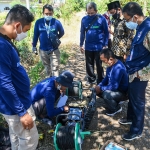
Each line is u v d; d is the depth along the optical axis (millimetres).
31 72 5102
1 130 3039
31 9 11328
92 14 4531
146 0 10797
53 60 4805
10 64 2025
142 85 2896
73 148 2895
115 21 4434
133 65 2848
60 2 14453
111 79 3617
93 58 4895
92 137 3354
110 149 2859
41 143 3215
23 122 2139
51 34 4562
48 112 3207
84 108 3434
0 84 1963
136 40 2721
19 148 2547
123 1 12031
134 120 3186
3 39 1979
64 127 2939
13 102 2037
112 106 3713
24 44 7113
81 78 5516
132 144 3209
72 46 8688
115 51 4320
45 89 3213
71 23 12141
